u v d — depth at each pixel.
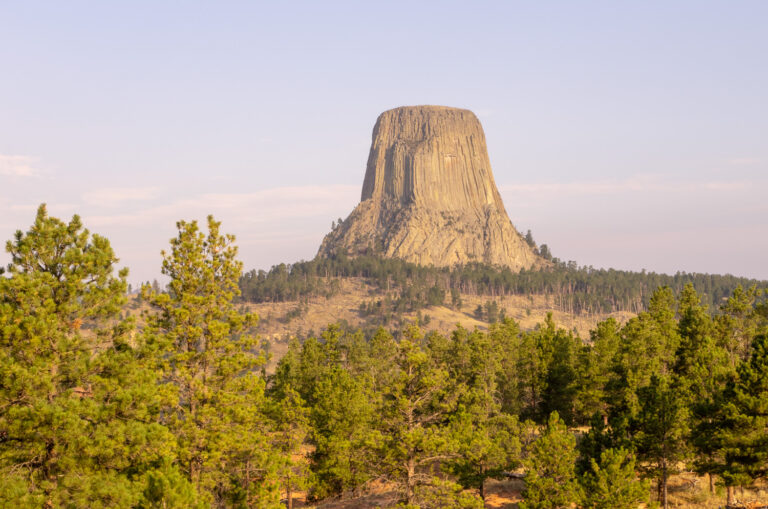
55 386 20.22
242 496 28.28
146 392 20.61
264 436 30.08
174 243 27.44
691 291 69.50
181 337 27.17
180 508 19.45
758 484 38.78
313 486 46.03
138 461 21.91
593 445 36.09
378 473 34.69
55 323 20.41
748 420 31.03
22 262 21.27
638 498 30.84
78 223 22.19
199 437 25.12
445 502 32.06
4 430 18.98
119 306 22.41
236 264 28.20
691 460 37.84
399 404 32.88
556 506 33.06
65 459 18.73
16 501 17.56
